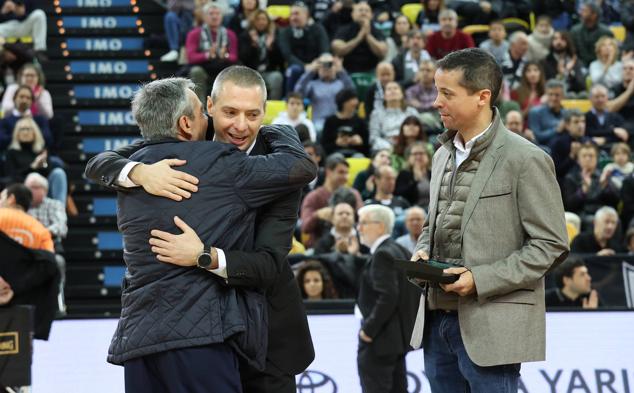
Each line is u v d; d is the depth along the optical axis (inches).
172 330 147.3
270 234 157.8
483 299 158.4
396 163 444.8
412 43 528.4
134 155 157.6
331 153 480.7
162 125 157.0
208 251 148.5
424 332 173.0
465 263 160.2
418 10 601.3
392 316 265.6
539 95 520.7
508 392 160.9
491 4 608.1
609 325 270.5
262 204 156.2
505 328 158.1
